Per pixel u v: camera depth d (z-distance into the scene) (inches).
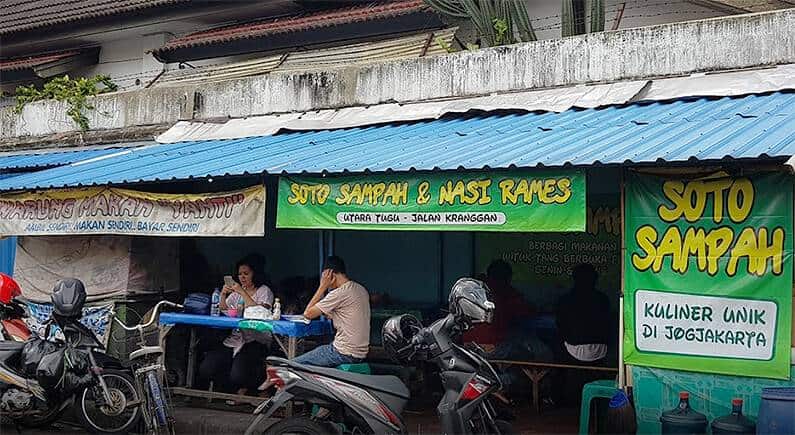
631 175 262.7
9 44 631.2
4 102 630.5
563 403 346.6
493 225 265.9
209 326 348.5
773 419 223.3
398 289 413.4
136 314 394.0
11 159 498.6
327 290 318.3
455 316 245.4
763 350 240.2
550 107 352.8
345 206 294.8
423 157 292.2
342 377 255.3
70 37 606.2
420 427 315.6
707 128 273.3
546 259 379.9
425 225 278.5
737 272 244.8
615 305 364.5
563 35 401.7
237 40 521.0
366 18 476.7
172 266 417.1
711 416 248.5
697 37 342.6
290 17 538.9
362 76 416.8
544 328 361.4
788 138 241.8
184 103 466.9
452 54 395.2
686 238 253.0
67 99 509.4
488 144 302.0
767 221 241.0
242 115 448.8
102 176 362.9
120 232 354.6
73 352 308.5
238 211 325.4
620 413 253.8
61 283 312.0
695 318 250.7
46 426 325.7
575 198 252.7
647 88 344.8
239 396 342.6
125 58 596.4
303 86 431.8
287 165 312.7
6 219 387.9
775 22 328.5
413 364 358.9
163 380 327.0
